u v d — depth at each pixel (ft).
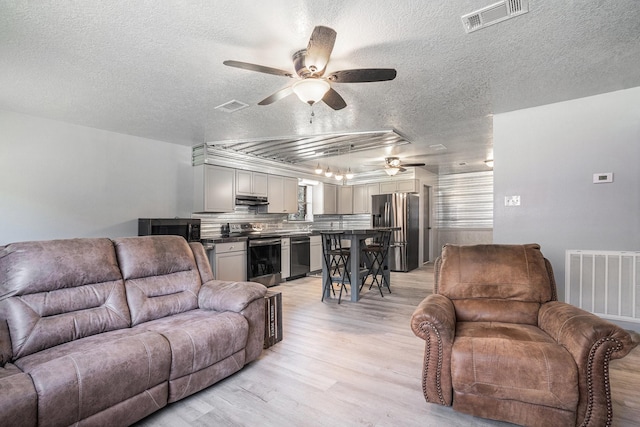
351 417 6.13
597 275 10.50
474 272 7.95
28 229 11.84
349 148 17.34
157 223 14.01
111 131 14.11
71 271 7.14
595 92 10.23
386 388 7.14
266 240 18.26
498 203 12.09
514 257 7.97
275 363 8.38
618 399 6.60
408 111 11.72
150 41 7.14
